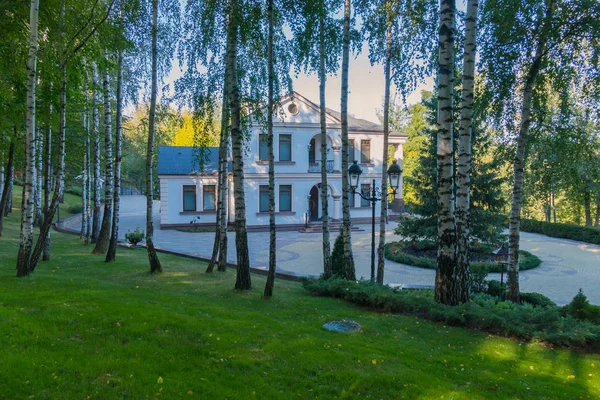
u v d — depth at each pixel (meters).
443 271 6.78
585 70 8.07
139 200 55.47
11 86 9.48
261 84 8.54
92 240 15.93
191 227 26.97
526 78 8.52
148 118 9.84
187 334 4.86
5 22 8.62
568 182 9.95
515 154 9.26
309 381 3.90
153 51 9.26
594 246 21.55
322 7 7.96
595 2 7.38
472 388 3.96
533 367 4.58
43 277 7.54
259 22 7.52
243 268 8.11
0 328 4.43
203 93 8.38
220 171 10.58
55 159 18.28
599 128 8.87
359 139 29.14
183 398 3.41
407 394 3.75
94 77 13.57
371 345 4.94
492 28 8.32
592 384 4.21
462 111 6.98
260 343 4.78
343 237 9.91
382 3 9.08
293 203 27.59
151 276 9.19
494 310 6.20
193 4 8.17
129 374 3.73
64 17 8.51
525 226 28.84
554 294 11.38
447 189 6.71
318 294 8.34
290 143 27.44
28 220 7.60
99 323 4.95
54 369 3.68
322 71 10.23
